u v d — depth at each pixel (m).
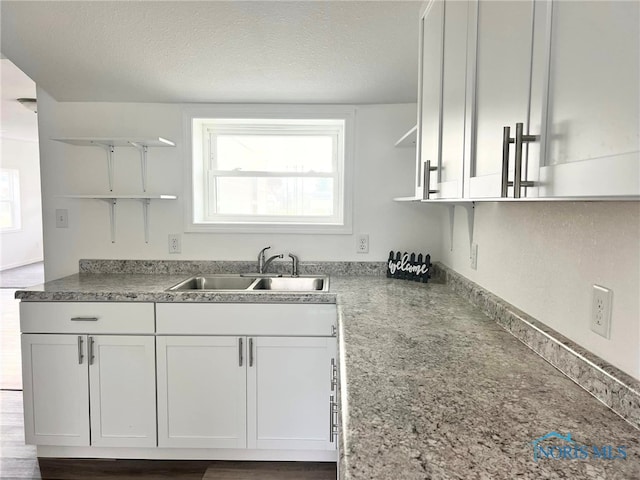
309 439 2.28
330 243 2.85
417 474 0.72
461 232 2.31
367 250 2.84
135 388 2.27
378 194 2.81
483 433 0.86
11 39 2.23
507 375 1.15
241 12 2.00
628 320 0.95
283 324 2.24
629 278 0.94
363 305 1.97
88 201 2.82
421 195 1.79
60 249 2.84
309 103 2.76
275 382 2.26
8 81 3.58
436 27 1.58
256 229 2.82
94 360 2.26
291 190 3.02
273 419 2.27
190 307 2.24
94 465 2.31
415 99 2.70
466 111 1.19
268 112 2.77
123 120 2.78
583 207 1.13
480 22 1.08
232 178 3.02
